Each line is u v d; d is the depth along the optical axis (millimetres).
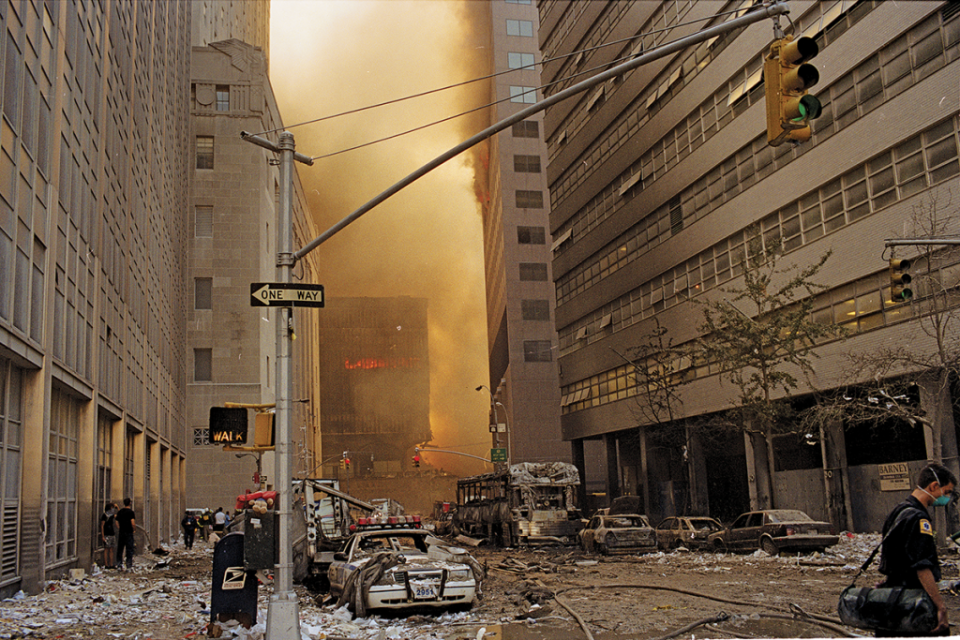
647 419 41000
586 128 51219
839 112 28734
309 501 16938
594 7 50281
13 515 14961
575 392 52625
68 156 18297
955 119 23719
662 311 41469
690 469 39031
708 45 37312
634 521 25422
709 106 37406
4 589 14133
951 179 23641
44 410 15859
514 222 81062
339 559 13320
